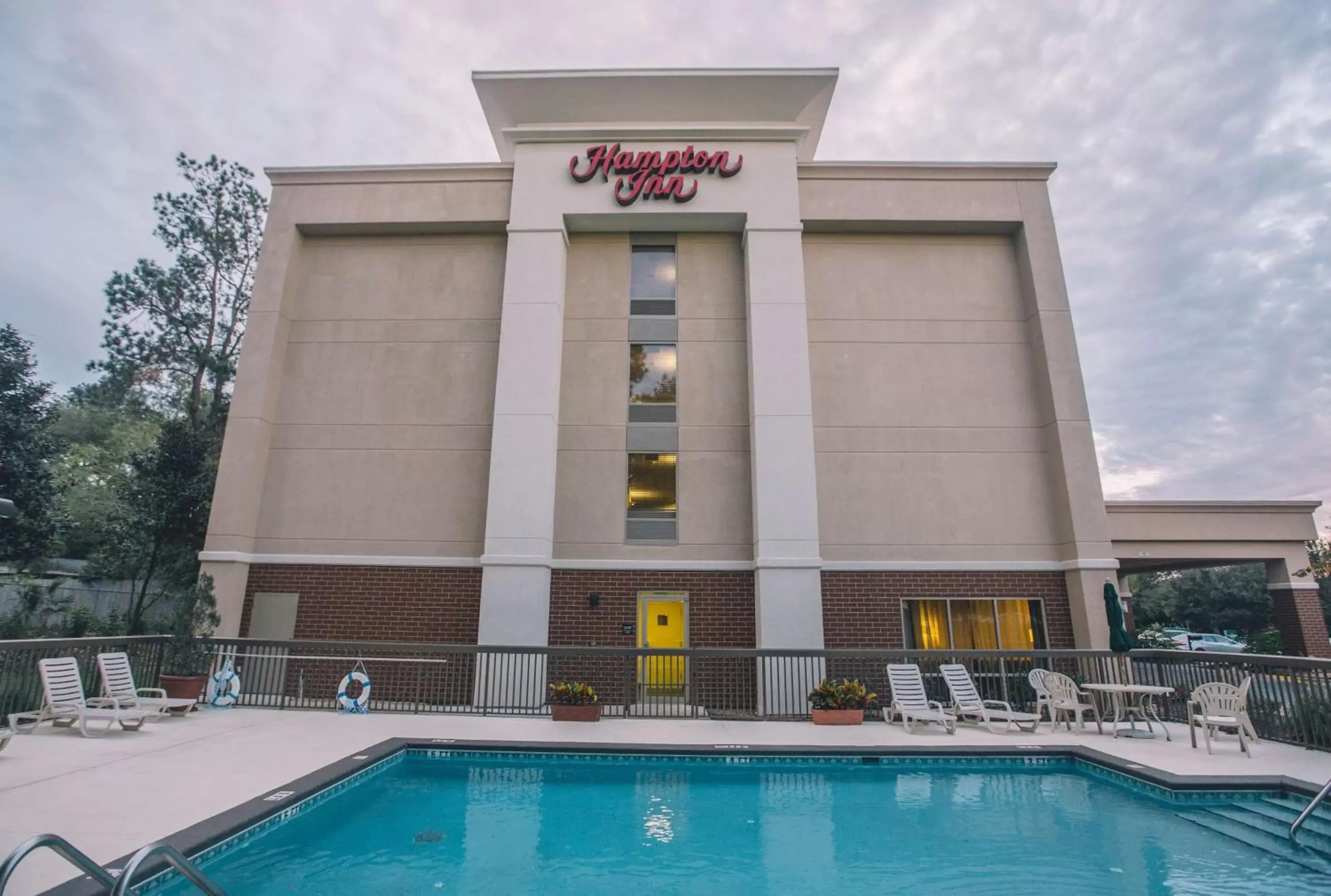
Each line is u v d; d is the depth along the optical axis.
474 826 6.78
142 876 4.65
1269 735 10.12
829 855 6.09
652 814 7.26
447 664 14.12
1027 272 16.09
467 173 16.69
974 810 7.45
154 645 12.26
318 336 16.25
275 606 14.72
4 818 5.65
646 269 16.69
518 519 14.32
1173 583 46.84
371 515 15.20
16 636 17.12
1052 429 15.18
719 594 14.61
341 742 9.40
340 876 5.37
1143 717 11.37
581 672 14.19
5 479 18.72
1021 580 14.74
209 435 24.22
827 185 16.45
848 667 13.84
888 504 15.12
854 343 16.02
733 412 15.66
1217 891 5.27
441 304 16.41
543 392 14.98
